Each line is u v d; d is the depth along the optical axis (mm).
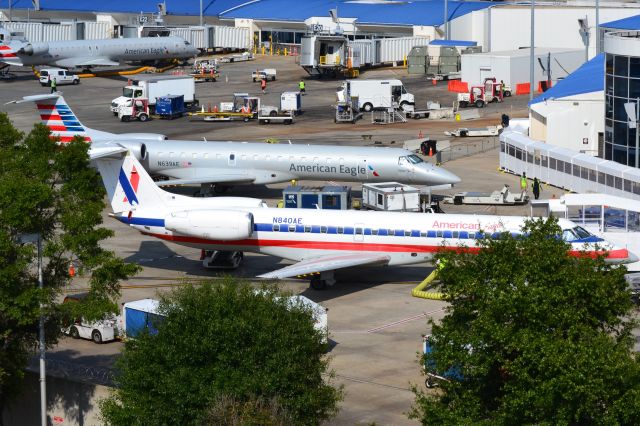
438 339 78375
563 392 69688
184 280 138875
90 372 106750
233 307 85875
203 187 185125
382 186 169125
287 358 83125
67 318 102312
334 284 138375
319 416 85750
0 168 103375
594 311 75500
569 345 70500
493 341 74125
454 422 74875
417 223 134125
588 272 75875
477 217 134000
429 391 102125
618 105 194000
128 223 141250
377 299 132500
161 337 85562
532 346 71125
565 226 130500
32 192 97062
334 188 168125
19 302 94688
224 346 83250
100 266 108250
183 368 82938
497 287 75562
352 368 108875
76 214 103125
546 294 73750
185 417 82750
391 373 107500
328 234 136375
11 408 106000
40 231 101375
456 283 79062
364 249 136000
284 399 82062
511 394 72250
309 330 86688
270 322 84375
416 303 130750
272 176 181500
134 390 85688
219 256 145750
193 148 183750
